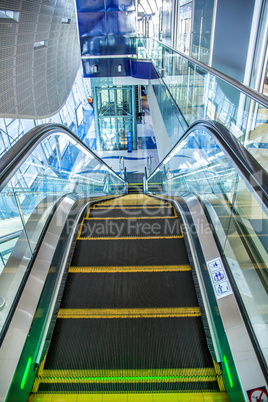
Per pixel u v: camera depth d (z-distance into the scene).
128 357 1.71
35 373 1.64
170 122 7.15
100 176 7.95
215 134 2.24
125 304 2.06
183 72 5.84
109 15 10.58
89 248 2.65
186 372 1.65
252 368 1.47
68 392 1.56
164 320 1.93
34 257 2.16
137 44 11.24
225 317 1.76
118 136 18.50
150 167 12.67
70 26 7.68
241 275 1.94
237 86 2.97
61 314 1.98
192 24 6.73
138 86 21.91
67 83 8.66
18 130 10.85
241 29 4.22
